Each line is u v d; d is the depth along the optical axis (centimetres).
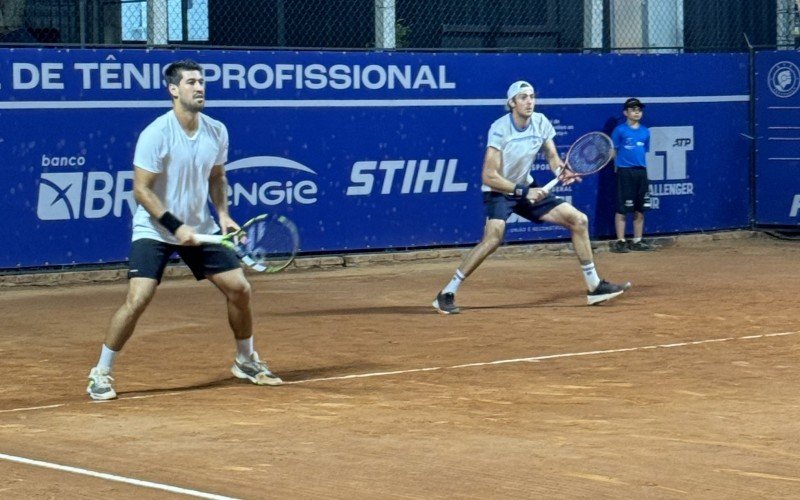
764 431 840
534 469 744
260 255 1045
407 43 2420
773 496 686
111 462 774
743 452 782
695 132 2314
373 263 2025
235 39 2302
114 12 2259
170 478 733
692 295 1617
